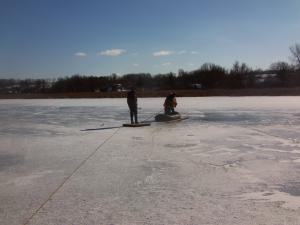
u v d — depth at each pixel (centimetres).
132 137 1683
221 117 2600
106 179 952
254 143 1473
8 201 790
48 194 834
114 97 7075
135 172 1020
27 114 3186
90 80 10612
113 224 657
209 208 730
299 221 656
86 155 1272
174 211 716
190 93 6931
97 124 2286
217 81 9625
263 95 6550
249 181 920
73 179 957
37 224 661
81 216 696
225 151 1314
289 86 9031
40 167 1102
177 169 1051
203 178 952
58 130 2012
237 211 711
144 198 797
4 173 1037
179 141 1549
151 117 2700
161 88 9869
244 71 9575
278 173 995
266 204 751
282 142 1488
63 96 7506
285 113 2809
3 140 1669
